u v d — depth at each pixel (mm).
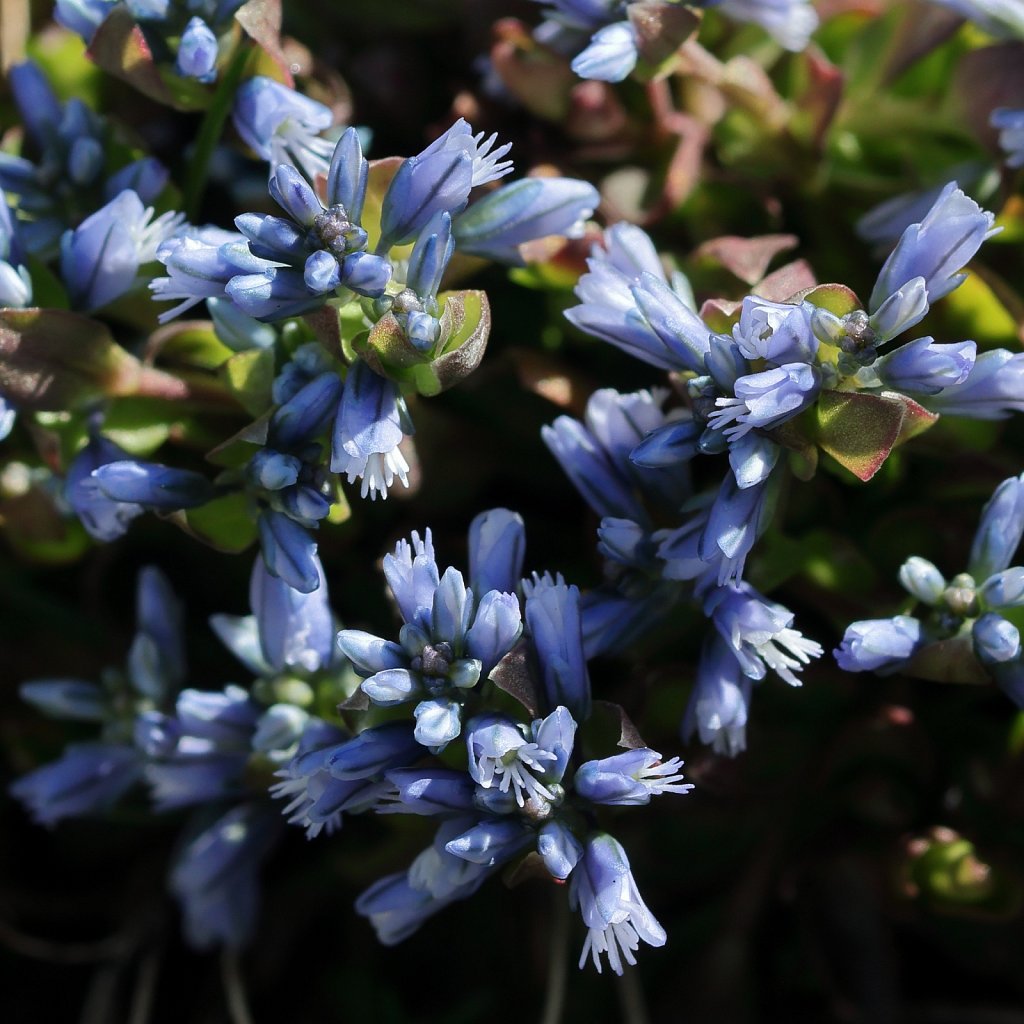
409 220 153
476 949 182
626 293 156
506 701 153
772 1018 181
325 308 151
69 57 179
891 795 170
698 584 156
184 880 170
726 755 163
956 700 173
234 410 164
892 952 176
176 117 182
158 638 170
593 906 148
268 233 150
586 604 157
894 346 169
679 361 155
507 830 149
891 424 150
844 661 155
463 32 183
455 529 177
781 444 152
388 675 150
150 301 165
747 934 177
